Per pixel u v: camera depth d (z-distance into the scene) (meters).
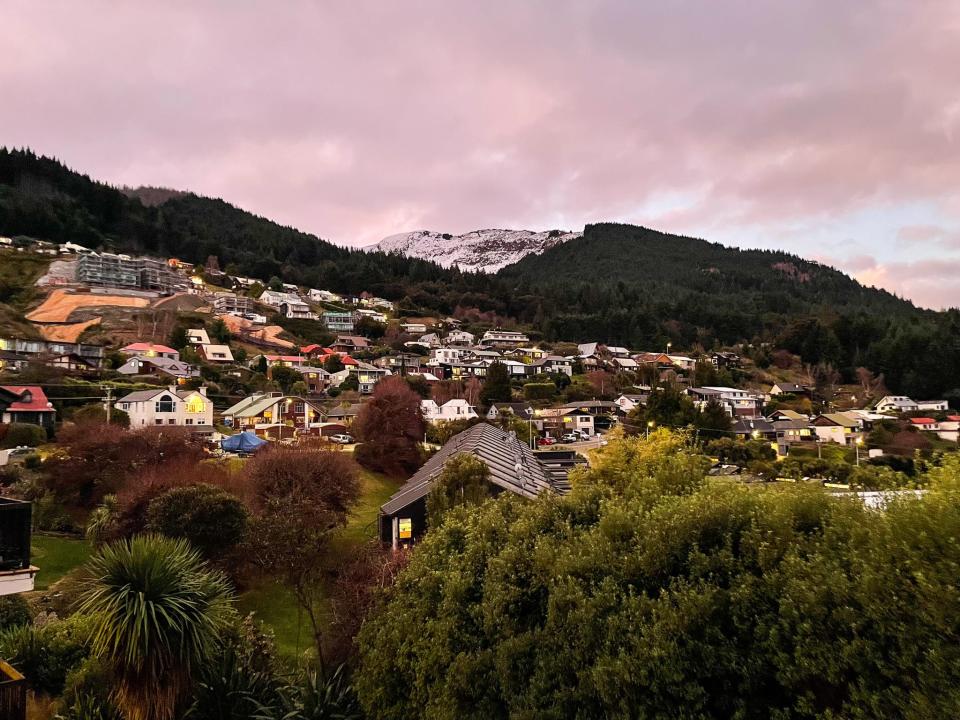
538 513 13.18
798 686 7.98
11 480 30.02
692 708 8.43
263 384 78.62
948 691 6.36
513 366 111.44
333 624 16.42
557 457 51.81
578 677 9.43
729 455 53.84
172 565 10.59
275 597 21.12
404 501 25.62
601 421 83.69
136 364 72.06
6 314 89.69
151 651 9.73
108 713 10.48
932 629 6.79
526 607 11.43
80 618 13.61
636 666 8.52
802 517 9.47
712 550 9.40
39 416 47.84
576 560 10.57
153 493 23.14
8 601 15.38
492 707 10.58
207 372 81.19
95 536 23.22
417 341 133.75
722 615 8.82
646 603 9.11
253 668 13.13
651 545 9.91
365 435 44.62
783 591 8.16
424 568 13.23
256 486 27.30
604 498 12.76
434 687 11.06
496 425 64.75
